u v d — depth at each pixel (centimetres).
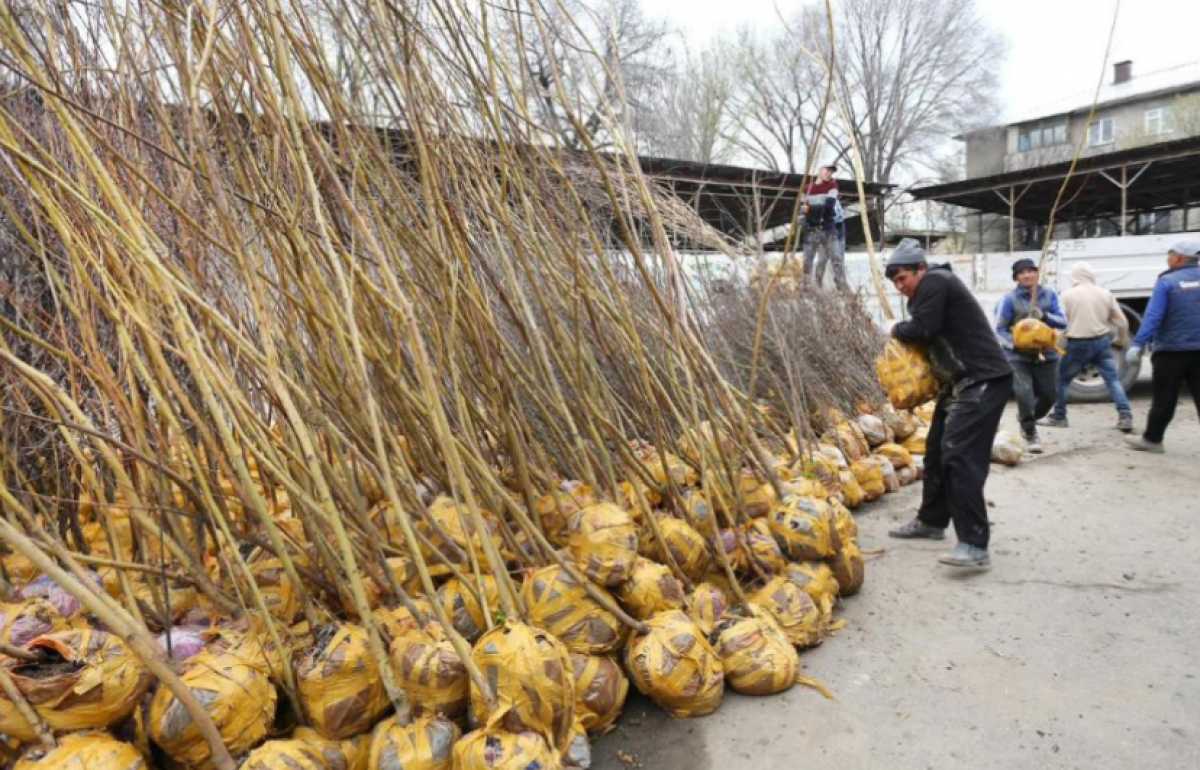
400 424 290
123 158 177
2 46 184
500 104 260
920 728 244
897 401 392
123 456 234
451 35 252
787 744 238
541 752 186
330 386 248
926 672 278
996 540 414
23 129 177
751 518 332
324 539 226
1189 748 226
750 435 328
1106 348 672
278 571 238
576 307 282
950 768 224
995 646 294
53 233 240
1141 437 602
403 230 262
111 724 178
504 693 192
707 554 304
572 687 203
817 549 313
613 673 243
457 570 225
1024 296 616
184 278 201
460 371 287
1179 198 1313
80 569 171
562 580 239
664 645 246
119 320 186
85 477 242
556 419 328
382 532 259
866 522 466
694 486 337
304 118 197
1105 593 337
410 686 199
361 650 199
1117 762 222
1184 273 555
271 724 196
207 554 260
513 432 270
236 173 217
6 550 241
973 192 1151
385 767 188
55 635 173
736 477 322
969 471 362
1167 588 338
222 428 184
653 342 353
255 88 199
